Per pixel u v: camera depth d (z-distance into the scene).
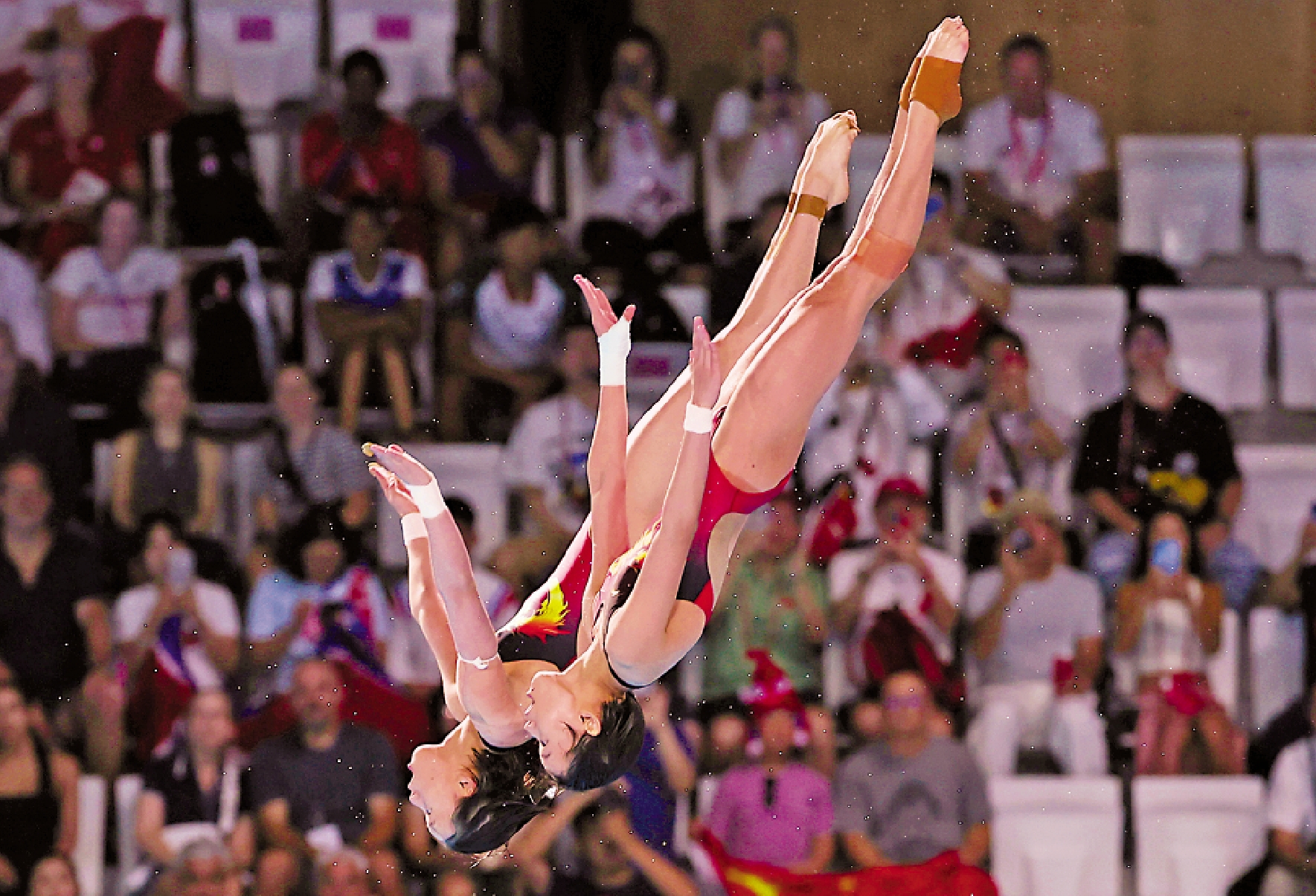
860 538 23.44
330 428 23.92
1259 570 23.53
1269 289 26.33
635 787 21.19
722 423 11.38
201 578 22.78
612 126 26.31
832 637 22.58
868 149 26.73
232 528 23.56
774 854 21.00
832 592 22.89
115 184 25.28
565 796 21.02
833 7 27.81
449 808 10.89
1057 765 22.31
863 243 11.52
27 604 22.31
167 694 22.09
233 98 27.03
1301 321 26.00
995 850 21.72
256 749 21.56
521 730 10.80
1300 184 27.19
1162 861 21.91
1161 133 28.02
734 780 21.31
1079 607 22.66
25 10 25.72
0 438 23.00
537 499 23.89
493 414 24.66
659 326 24.59
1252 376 25.86
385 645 22.55
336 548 22.92
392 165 25.23
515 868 21.06
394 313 24.66
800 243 12.66
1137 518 23.67
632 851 20.94
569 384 24.27
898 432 24.03
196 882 20.94
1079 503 23.92
